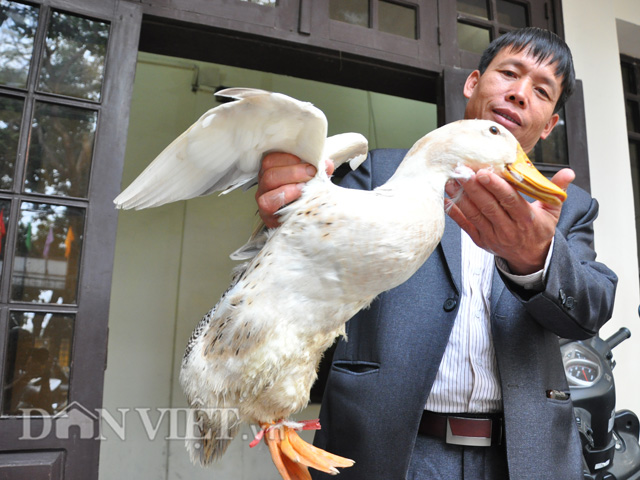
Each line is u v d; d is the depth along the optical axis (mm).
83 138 1863
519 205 903
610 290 1219
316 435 1312
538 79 1380
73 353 1726
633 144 3492
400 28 2496
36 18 1875
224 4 2174
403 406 1162
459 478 1164
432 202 883
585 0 2943
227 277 3717
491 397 1185
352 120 4152
